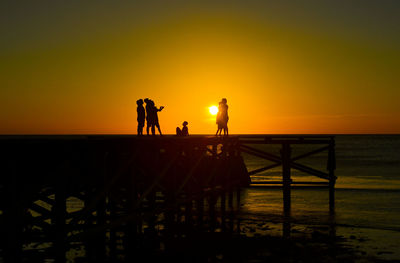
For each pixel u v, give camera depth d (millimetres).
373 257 14109
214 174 19625
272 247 15141
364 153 99812
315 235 17141
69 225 9750
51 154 9117
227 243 15508
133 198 12656
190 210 17750
